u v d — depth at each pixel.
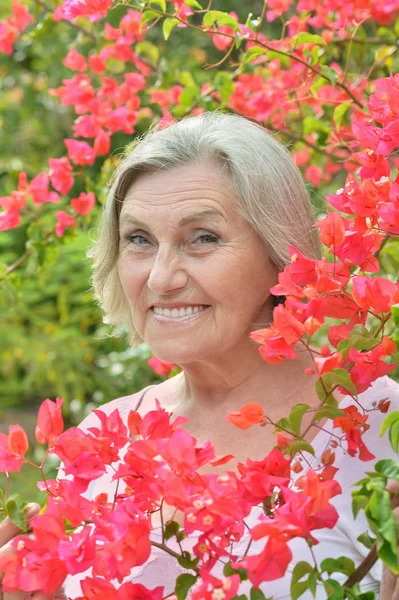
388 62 3.11
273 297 1.96
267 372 1.98
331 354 1.54
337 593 1.41
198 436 2.01
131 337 2.23
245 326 1.89
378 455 1.80
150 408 2.21
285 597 1.73
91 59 3.29
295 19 3.15
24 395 6.25
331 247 1.68
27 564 1.50
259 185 1.86
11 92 6.82
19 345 5.19
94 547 1.46
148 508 1.58
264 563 1.38
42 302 5.61
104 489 2.06
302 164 3.38
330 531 1.77
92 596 1.48
